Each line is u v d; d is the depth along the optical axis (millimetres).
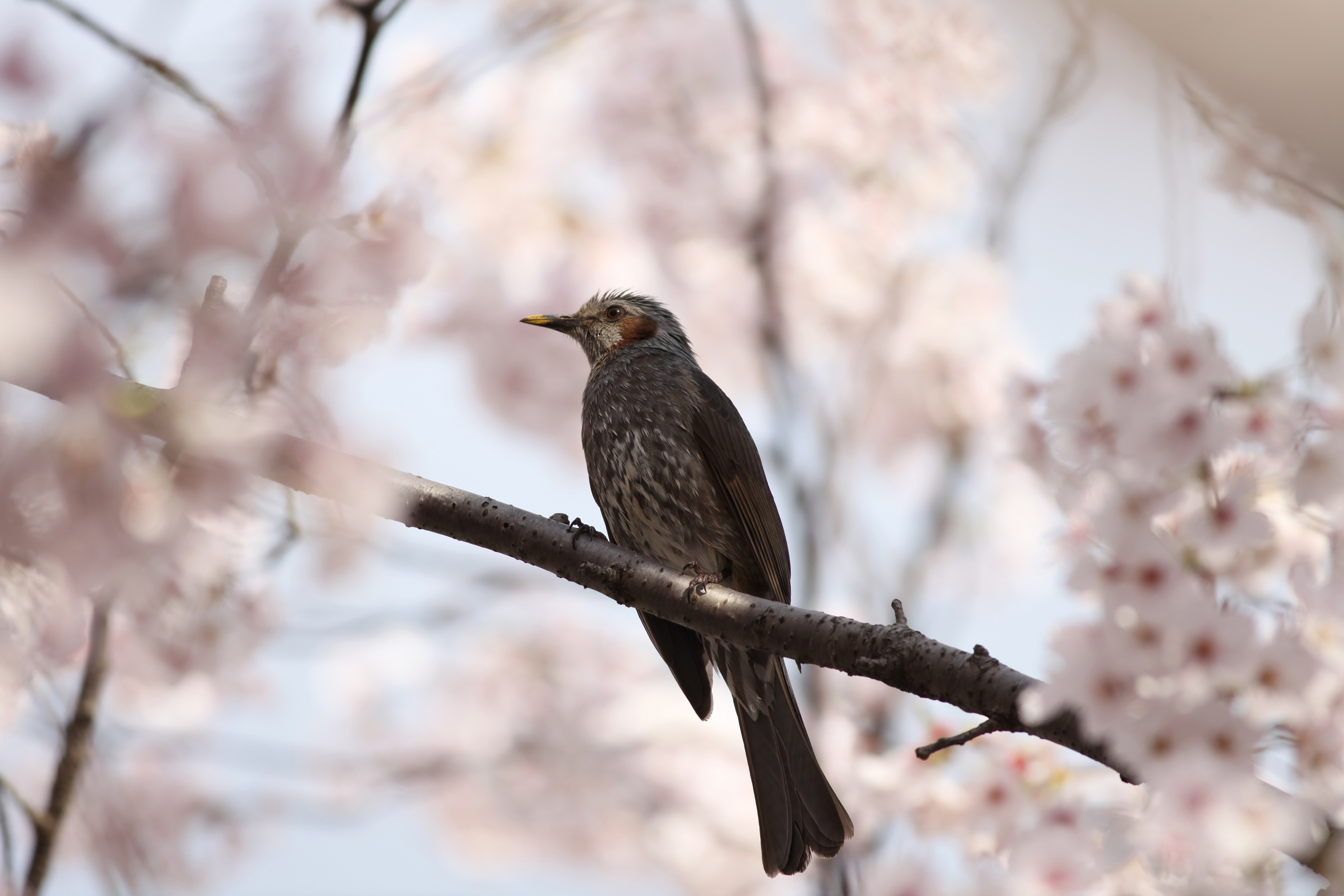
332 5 5301
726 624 7477
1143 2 4387
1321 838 5676
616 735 15422
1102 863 6793
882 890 10023
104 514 4207
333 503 5000
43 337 3760
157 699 10891
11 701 5129
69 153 3828
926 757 6164
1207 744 5578
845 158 15555
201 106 4102
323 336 4824
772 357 14398
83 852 9023
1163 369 5961
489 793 15477
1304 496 5664
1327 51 4090
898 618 6719
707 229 15344
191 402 4301
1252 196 6680
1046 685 5812
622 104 15383
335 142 4602
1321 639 5742
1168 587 5664
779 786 9102
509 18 9789
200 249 3898
